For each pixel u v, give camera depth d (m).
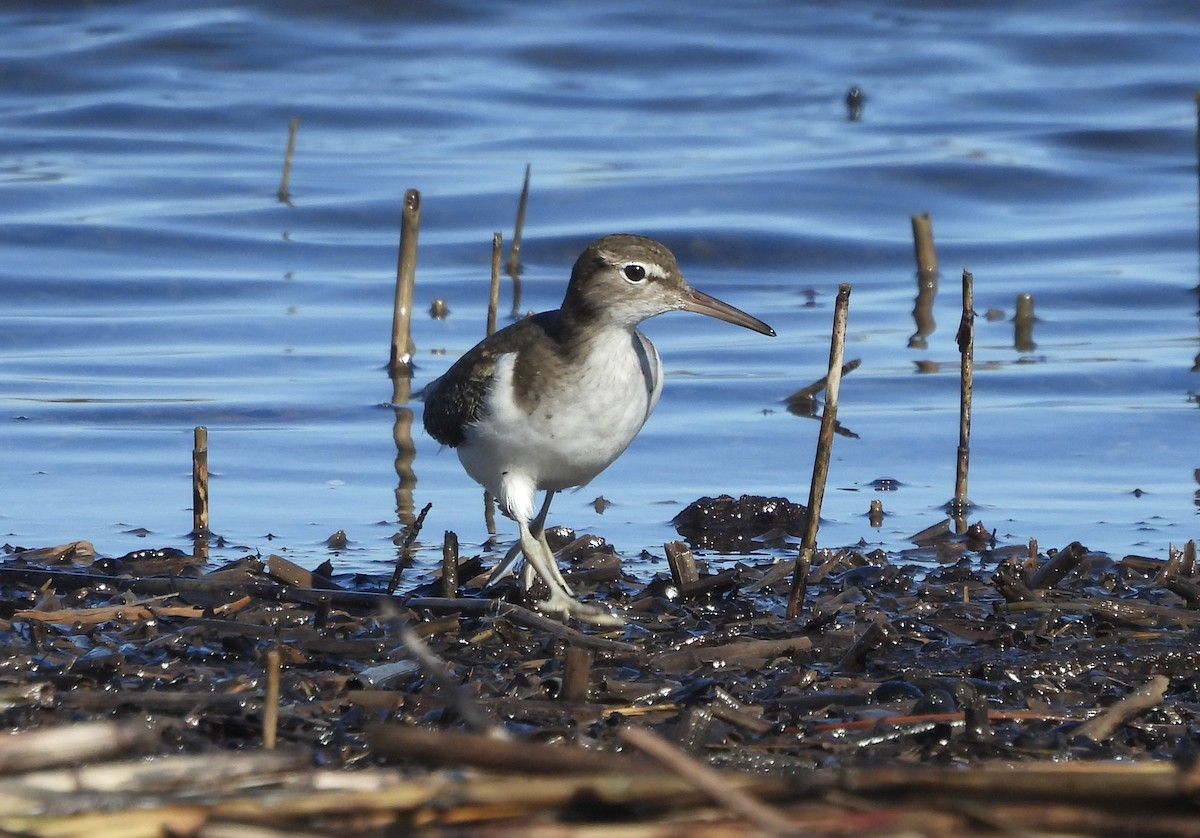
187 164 27.03
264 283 22.20
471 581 12.09
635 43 32.91
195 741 8.18
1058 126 29.06
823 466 10.85
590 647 10.07
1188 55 31.88
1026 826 5.96
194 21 32.69
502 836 5.88
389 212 24.86
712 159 27.44
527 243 23.47
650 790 6.12
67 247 23.22
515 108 30.31
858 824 5.91
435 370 18.78
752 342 19.97
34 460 15.65
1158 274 22.52
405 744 6.47
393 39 32.72
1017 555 12.79
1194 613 10.66
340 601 10.97
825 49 32.88
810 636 10.36
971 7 34.16
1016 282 22.39
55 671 9.33
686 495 14.99
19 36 31.73
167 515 14.11
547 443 11.31
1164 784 5.98
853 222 24.98
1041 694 9.30
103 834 6.09
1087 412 17.27
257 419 17.16
